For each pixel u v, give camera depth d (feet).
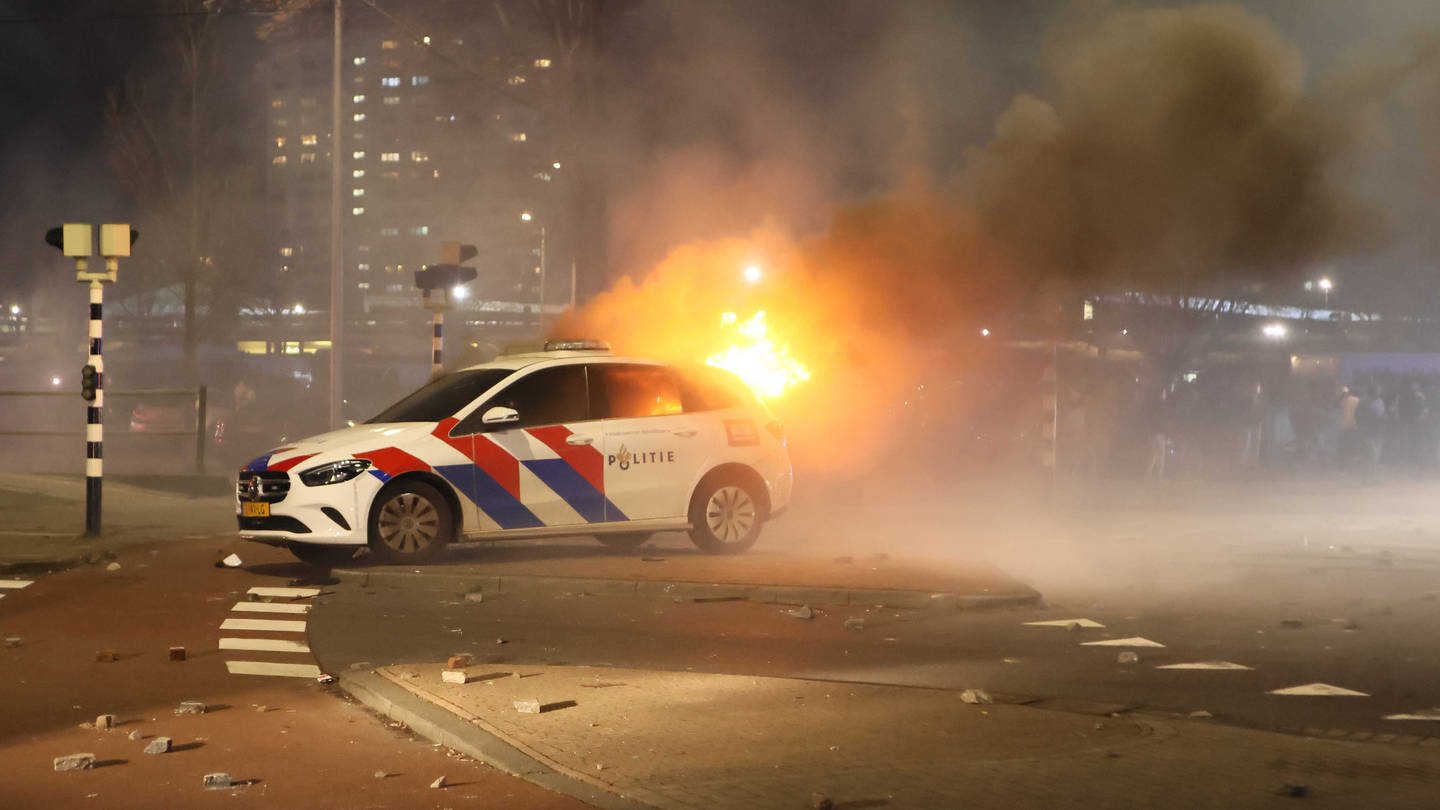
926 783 19.27
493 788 20.35
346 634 33.60
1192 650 32.01
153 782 21.01
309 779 21.15
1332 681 28.50
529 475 43.62
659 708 25.03
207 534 52.90
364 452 42.16
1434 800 18.38
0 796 20.18
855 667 29.89
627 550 48.14
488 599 38.73
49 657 31.04
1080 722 23.84
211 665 30.32
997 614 36.96
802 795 18.66
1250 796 18.53
